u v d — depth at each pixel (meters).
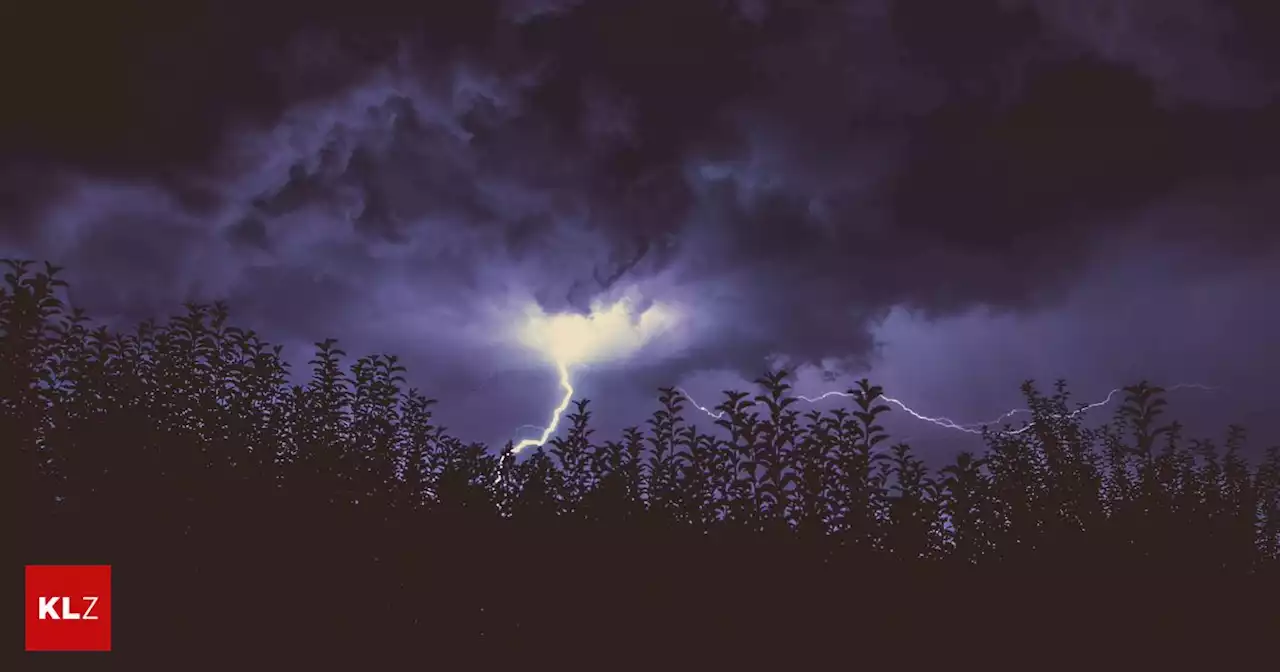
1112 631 5.50
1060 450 8.12
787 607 5.36
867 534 5.83
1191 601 5.65
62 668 4.45
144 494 4.91
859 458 6.24
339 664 4.91
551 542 5.42
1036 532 6.18
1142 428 6.43
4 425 4.80
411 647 5.06
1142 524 6.03
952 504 6.27
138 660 4.56
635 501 5.99
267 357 6.75
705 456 6.47
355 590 5.08
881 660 5.27
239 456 5.43
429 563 5.20
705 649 5.22
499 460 6.76
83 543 4.66
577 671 5.16
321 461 5.46
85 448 4.96
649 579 5.38
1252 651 5.42
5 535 4.52
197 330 6.58
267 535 5.04
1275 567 6.21
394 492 5.55
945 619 5.45
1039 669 5.36
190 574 4.84
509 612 5.23
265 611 4.89
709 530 5.90
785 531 5.73
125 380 5.75
